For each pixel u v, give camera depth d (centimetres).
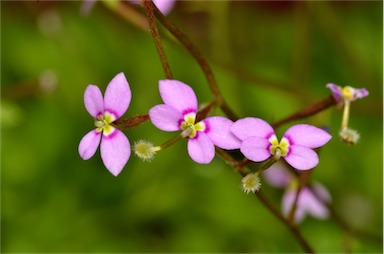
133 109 30
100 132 19
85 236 29
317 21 32
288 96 29
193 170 29
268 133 18
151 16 19
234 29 32
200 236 29
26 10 33
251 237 29
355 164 29
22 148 30
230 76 29
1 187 30
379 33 32
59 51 32
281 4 32
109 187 30
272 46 32
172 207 29
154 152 18
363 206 29
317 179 29
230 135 18
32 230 29
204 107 21
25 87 30
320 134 18
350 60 31
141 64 30
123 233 30
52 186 30
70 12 32
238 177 29
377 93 31
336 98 21
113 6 24
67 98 31
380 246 27
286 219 22
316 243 28
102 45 32
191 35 30
